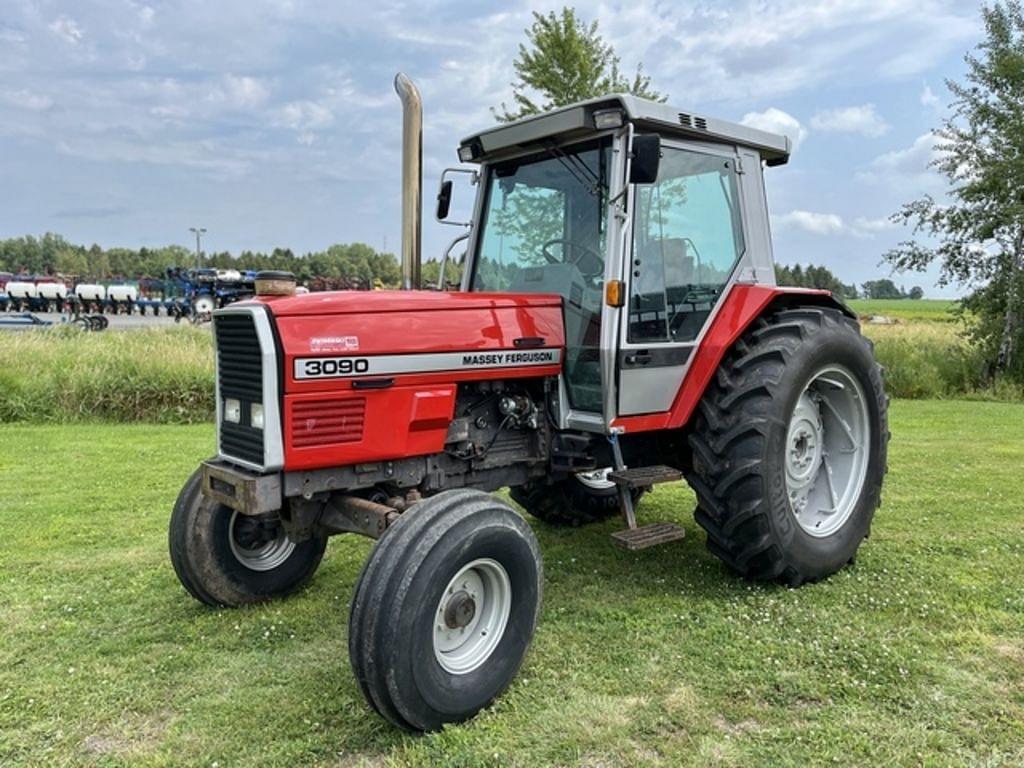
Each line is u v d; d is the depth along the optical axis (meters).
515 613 2.62
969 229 12.77
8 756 2.28
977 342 13.13
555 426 3.45
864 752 2.23
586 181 3.42
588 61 11.87
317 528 3.00
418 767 2.20
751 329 3.73
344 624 3.22
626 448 3.63
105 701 2.59
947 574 3.68
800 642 2.94
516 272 3.74
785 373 3.41
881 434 3.94
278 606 3.42
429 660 2.33
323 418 2.70
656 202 3.41
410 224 4.02
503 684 2.55
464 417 3.18
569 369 3.43
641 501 5.21
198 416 9.12
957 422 9.26
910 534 4.37
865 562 3.88
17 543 4.31
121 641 3.05
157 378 9.10
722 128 3.60
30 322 18.66
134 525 4.68
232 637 3.08
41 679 2.74
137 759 2.25
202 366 9.40
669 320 3.44
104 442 7.47
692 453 3.62
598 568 3.87
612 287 3.10
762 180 3.98
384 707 2.28
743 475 3.32
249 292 22.80
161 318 24.78
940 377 12.71
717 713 2.46
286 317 2.64
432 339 2.95
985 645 2.89
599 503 4.62
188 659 2.89
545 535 4.46
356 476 2.87
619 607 3.33
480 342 3.09
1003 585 3.52
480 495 2.60
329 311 2.75
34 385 8.92
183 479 5.91
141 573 3.83
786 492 3.44
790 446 3.70
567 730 2.37
